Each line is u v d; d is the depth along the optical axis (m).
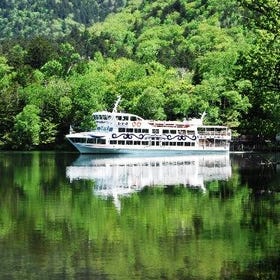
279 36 78.94
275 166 151.12
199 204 87.94
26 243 66.06
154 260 59.16
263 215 78.44
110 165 160.12
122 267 57.34
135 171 141.12
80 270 56.75
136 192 102.12
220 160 178.12
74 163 166.50
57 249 63.44
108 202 91.19
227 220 75.69
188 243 64.81
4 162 169.38
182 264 57.94
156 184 113.25
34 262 59.19
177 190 103.75
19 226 74.31
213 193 98.94
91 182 117.88
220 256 59.84
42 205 89.06
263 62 81.50
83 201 92.50
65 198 95.81
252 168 146.00
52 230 71.88
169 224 74.06
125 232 70.38
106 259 59.91
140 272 55.84
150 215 80.00
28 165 158.62
